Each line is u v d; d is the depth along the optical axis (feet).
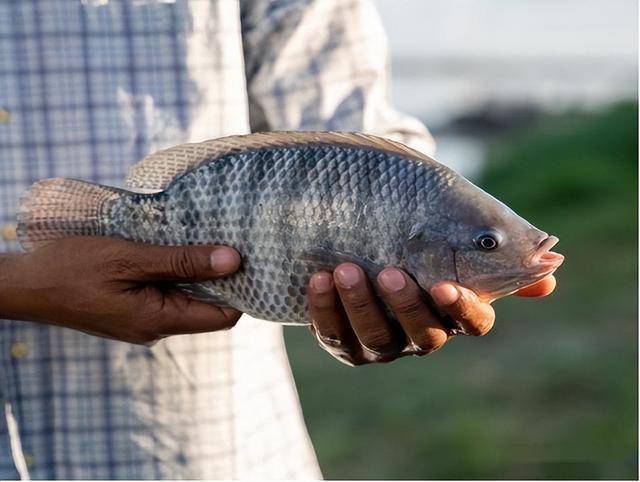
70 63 2.52
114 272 2.30
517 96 19.89
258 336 2.69
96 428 2.57
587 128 13.05
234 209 2.30
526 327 7.50
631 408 5.96
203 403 2.59
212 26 2.57
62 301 2.32
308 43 2.72
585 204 11.00
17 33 2.51
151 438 2.58
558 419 5.92
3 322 2.53
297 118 2.71
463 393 6.23
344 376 6.68
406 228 2.25
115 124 2.54
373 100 2.77
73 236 2.36
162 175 2.37
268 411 2.70
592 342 7.04
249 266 2.30
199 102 2.56
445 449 5.53
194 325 2.34
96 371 2.56
